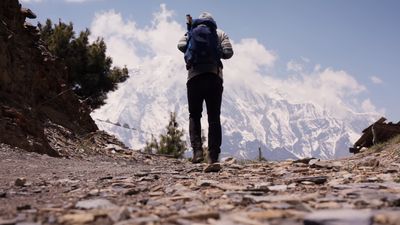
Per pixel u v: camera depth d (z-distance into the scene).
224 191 4.30
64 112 18.73
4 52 14.40
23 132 12.19
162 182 5.62
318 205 3.20
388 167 7.40
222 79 8.35
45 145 12.84
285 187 4.54
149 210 3.20
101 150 16.44
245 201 3.48
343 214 2.39
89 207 3.35
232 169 7.70
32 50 17.44
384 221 2.31
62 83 19.33
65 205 3.57
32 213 3.12
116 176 6.60
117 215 2.80
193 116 8.45
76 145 15.55
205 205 3.43
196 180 5.73
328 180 5.42
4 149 10.53
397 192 3.95
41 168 8.02
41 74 17.61
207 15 8.41
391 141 15.98
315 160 9.12
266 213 2.74
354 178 5.37
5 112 12.12
